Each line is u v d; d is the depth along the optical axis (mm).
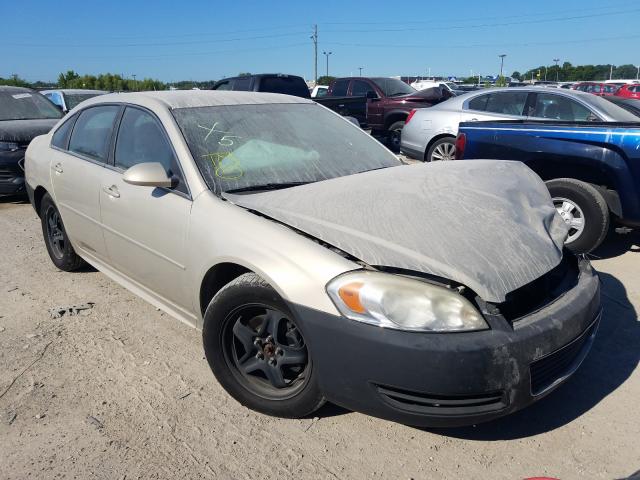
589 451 2520
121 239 3613
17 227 6555
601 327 3682
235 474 2424
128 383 3115
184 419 2797
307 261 2449
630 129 4539
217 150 3246
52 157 4496
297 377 2719
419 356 2180
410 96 12391
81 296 4340
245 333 2773
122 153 3695
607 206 4809
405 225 2529
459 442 2598
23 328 3803
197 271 2947
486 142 5406
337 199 2797
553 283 2664
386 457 2508
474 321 2227
